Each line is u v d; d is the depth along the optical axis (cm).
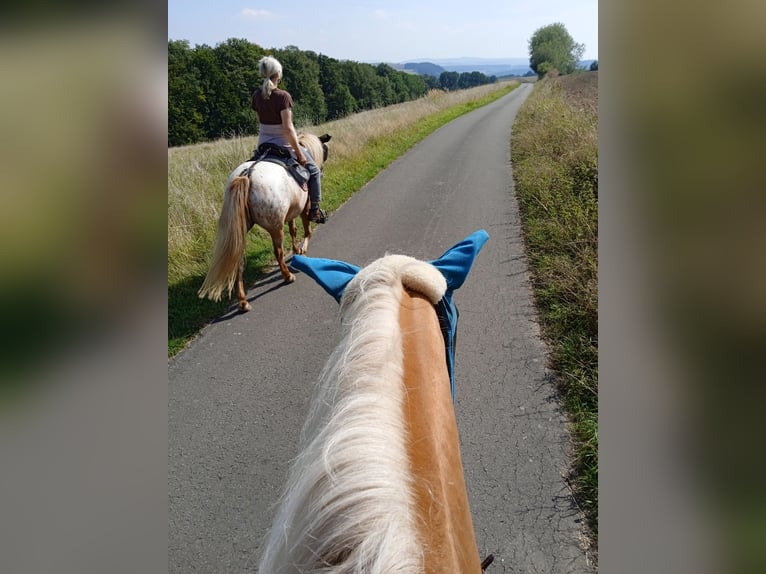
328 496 91
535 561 239
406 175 1059
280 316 480
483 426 323
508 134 1605
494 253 601
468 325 443
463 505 108
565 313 438
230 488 288
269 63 509
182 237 610
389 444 100
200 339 446
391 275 163
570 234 571
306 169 551
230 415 347
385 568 78
